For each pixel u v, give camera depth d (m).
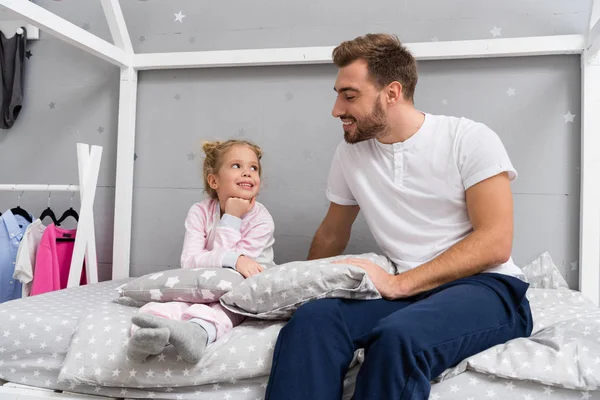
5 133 2.00
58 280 1.59
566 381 0.88
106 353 1.00
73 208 1.93
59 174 1.95
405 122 1.23
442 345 0.88
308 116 1.77
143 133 1.88
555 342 0.94
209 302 1.15
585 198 1.55
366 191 1.30
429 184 1.21
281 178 1.78
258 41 1.82
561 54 1.62
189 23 1.87
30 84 1.99
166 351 0.97
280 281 1.05
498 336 0.99
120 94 1.84
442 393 0.90
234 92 1.82
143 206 1.88
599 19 1.39
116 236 1.83
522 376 0.89
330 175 1.45
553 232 1.62
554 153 1.62
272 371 0.90
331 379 0.88
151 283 1.16
